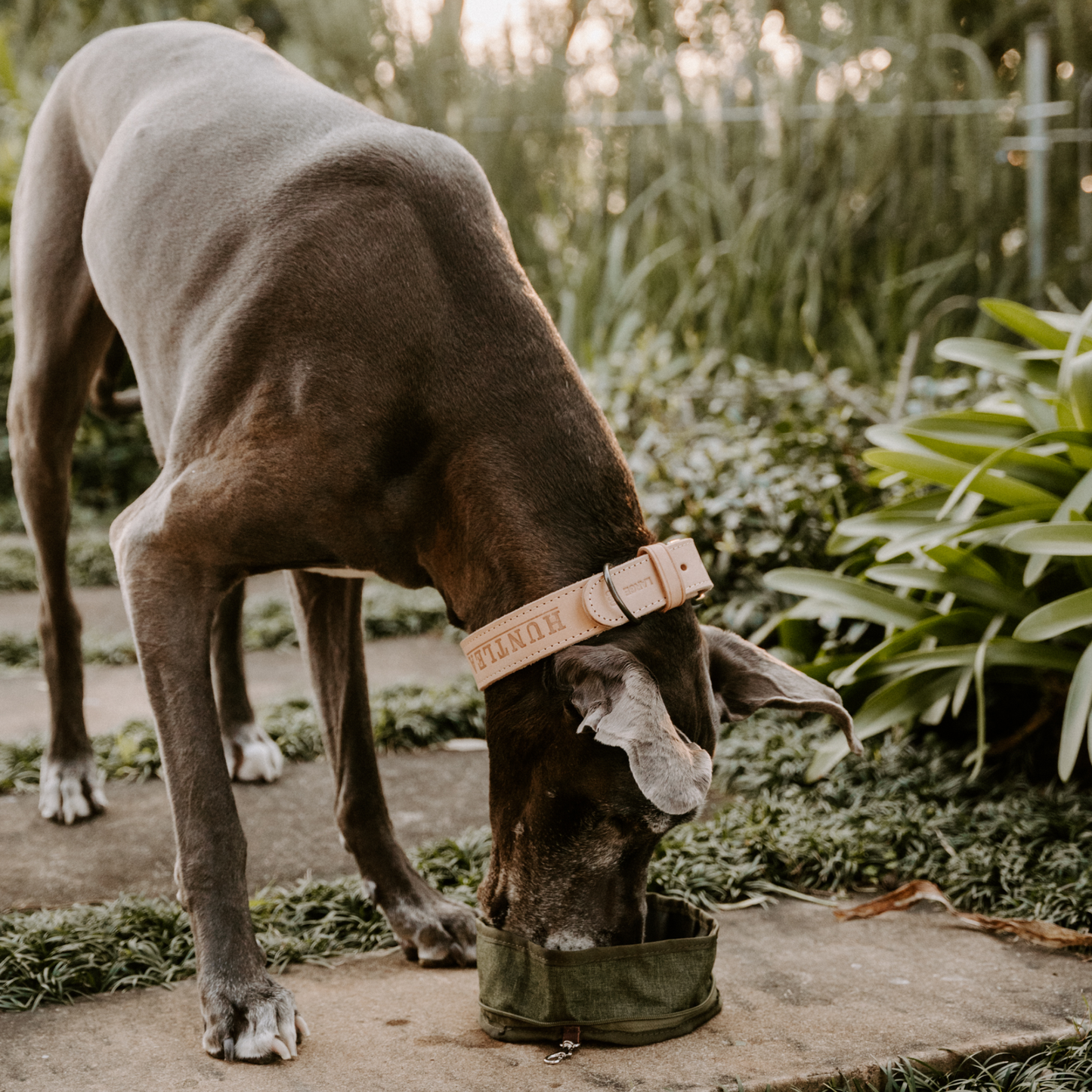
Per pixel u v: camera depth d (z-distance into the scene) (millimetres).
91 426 6879
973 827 2615
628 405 5172
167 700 1857
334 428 1796
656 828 1618
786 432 4305
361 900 2254
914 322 7109
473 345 1822
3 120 8062
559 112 7938
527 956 1736
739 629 3631
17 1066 1693
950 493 3055
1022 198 7512
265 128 2066
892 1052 1722
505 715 1721
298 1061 1708
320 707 2221
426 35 8055
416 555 1881
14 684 3934
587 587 1665
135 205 2145
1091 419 2742
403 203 1882
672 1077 1645
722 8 7801
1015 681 2988
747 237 7055
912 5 7316
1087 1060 1701
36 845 2582
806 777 2840
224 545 1880
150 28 2533
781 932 2217
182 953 2072
